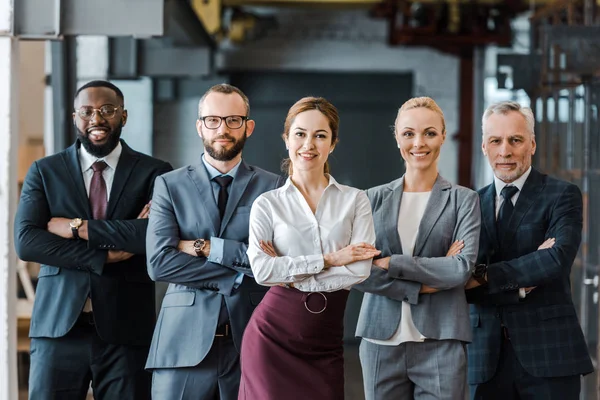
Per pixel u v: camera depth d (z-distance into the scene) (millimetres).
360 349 4156
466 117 9703
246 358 3715
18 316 7082
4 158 4617
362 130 10477
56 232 4273
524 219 4254
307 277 3650
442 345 3939
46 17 4723
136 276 4383
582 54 5840
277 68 10352
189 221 4098
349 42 10406
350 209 3795
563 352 4176
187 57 8484
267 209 3773
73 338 4273
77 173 4383
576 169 6027
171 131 10062
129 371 4320
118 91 4406
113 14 4805
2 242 4594
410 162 4082
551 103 6355
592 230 5680
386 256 4035
